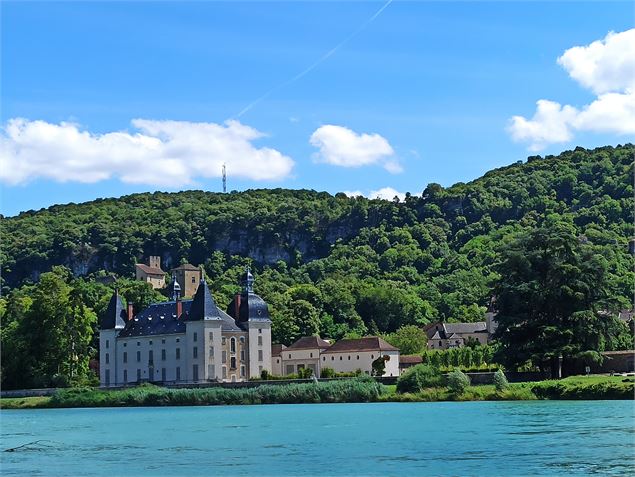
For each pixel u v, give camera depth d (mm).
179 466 77562
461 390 137625
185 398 162875
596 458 73500
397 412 120125
